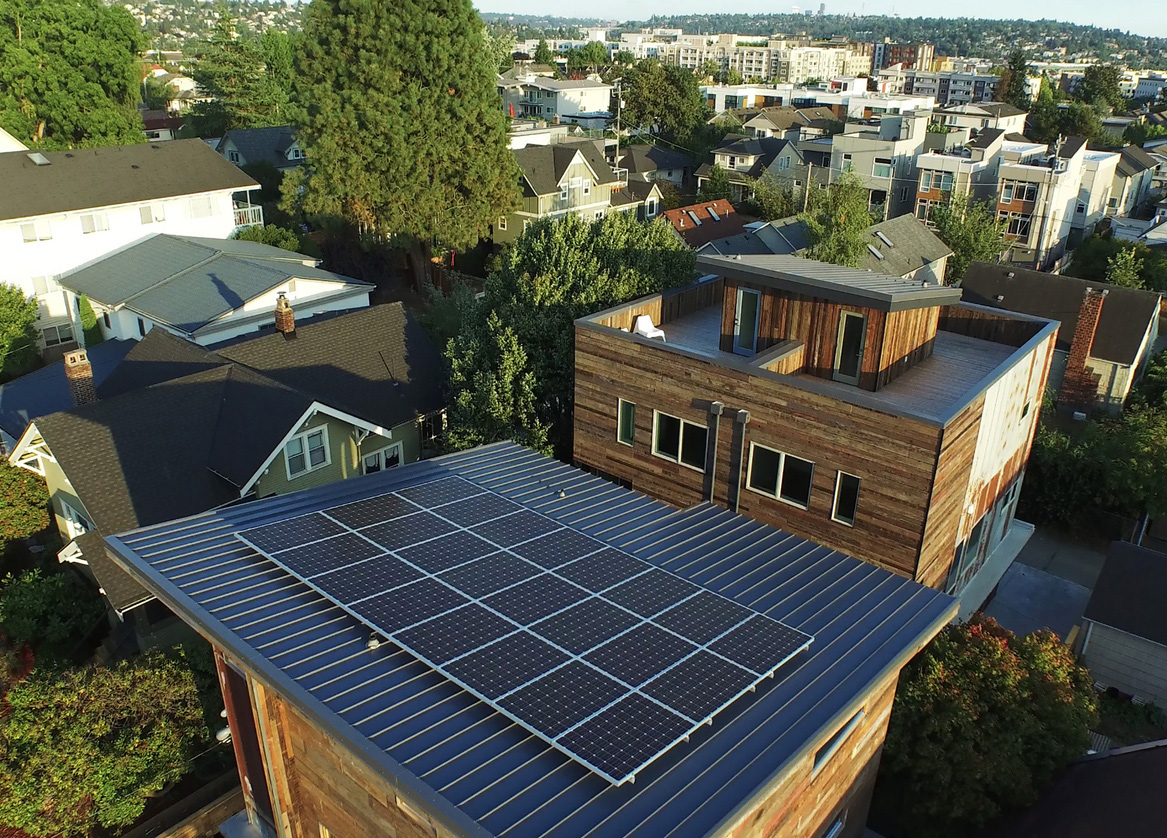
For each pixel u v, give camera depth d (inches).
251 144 2684.5
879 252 1859.0
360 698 372.2
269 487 874.8
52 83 2139.5
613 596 458.6
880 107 4023.1
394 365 1096.2
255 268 1328.7
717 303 1037.8
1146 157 3321.9
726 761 351.3
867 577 541.0
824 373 790.5
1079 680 626.5
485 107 1747.0
